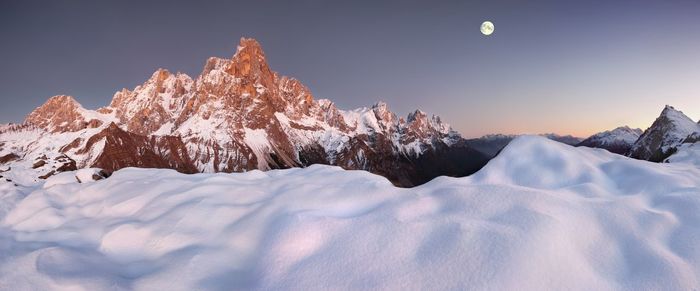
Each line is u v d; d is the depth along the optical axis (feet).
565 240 29.50
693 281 25.32
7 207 65.16
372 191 43.88
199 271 32.81
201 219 42.09
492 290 24.80
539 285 25.05
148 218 44.42
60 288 30.30
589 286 25.29
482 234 30.19
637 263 27.94
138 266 35.24
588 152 60.18
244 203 46.57
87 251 38.93
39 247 39.55
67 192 60.23
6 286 30.19
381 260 29.48
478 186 40.47
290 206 41.37
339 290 27.12
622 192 43.42
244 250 36.22
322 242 32.96
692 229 31.24
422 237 31.65
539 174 49.65
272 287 28.94
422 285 26.23
